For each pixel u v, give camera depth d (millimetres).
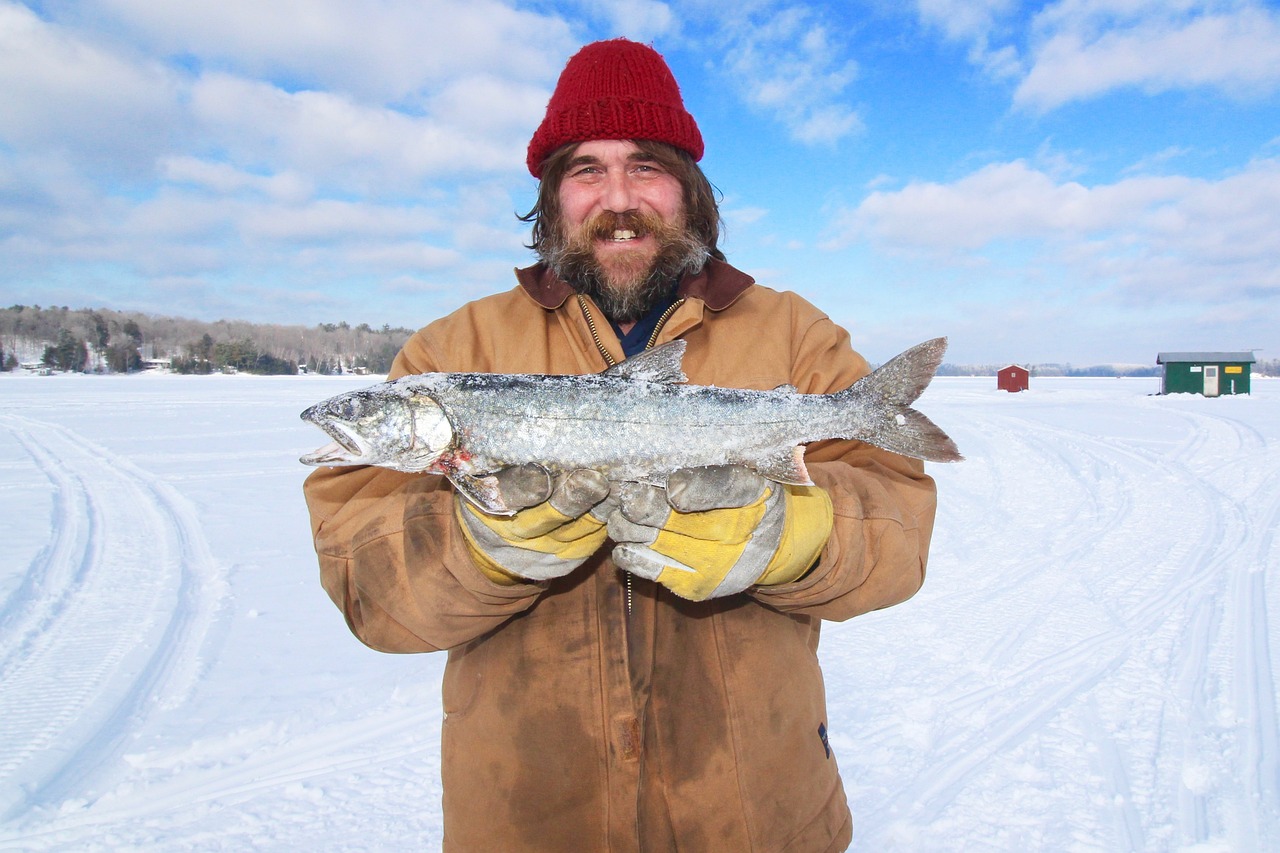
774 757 2229
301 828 3814
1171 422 23828
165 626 6262
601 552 2281
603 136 2463
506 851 2170
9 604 6742
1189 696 4980
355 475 2500
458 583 2072
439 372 2545
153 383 62781
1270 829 3682
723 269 2705
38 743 4457
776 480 2334
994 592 7176
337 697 5039
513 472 1968
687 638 2250
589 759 2154
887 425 2521
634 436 2418
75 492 12352
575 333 2590
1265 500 11289
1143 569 7875
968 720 4793
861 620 6469
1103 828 3746
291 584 7434
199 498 11852
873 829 3826
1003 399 38938
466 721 2281
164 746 4438
